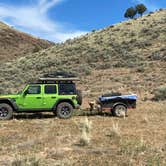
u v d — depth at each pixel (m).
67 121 15.20
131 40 53.00
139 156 9.38
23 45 119.00
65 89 16.33
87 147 10.40
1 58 100.06
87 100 24.62
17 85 34.88
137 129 13.25
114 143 10.84
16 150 9.97
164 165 8.55
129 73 37.50
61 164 8.60
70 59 49.38
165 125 14.05
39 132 12.63
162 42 49.75
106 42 55.88
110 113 17.62
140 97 24.73
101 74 38.66
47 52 60.50
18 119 15.91
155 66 38.69
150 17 69.00
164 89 23.41
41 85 16.05
